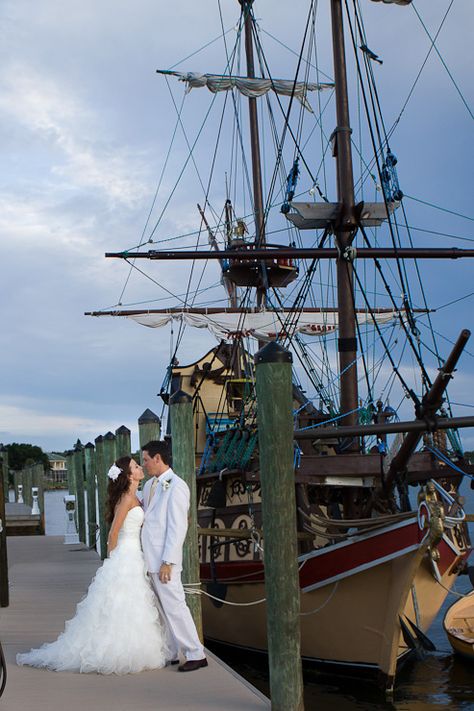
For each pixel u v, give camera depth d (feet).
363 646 36.19
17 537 82.02
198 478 46.47
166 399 64.95
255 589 41.01
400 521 33.12
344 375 44.83
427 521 30.60
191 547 28.86
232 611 42.83
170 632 24.57
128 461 24.34
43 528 89.92
